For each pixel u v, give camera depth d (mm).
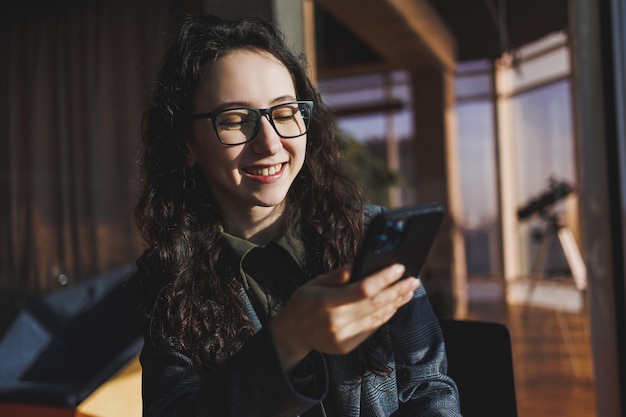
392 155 6238
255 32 909
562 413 2498
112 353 2211
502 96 4152
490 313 3467
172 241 939
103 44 4031
